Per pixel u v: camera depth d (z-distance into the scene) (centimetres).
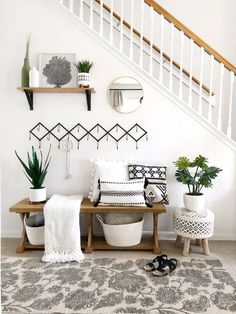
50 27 269
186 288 184
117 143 277
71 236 227
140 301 169
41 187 256
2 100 274
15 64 271
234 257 236
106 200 243
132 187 246
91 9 270
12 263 220
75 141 278
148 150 277
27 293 176
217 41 353
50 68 270
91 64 263
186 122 273
